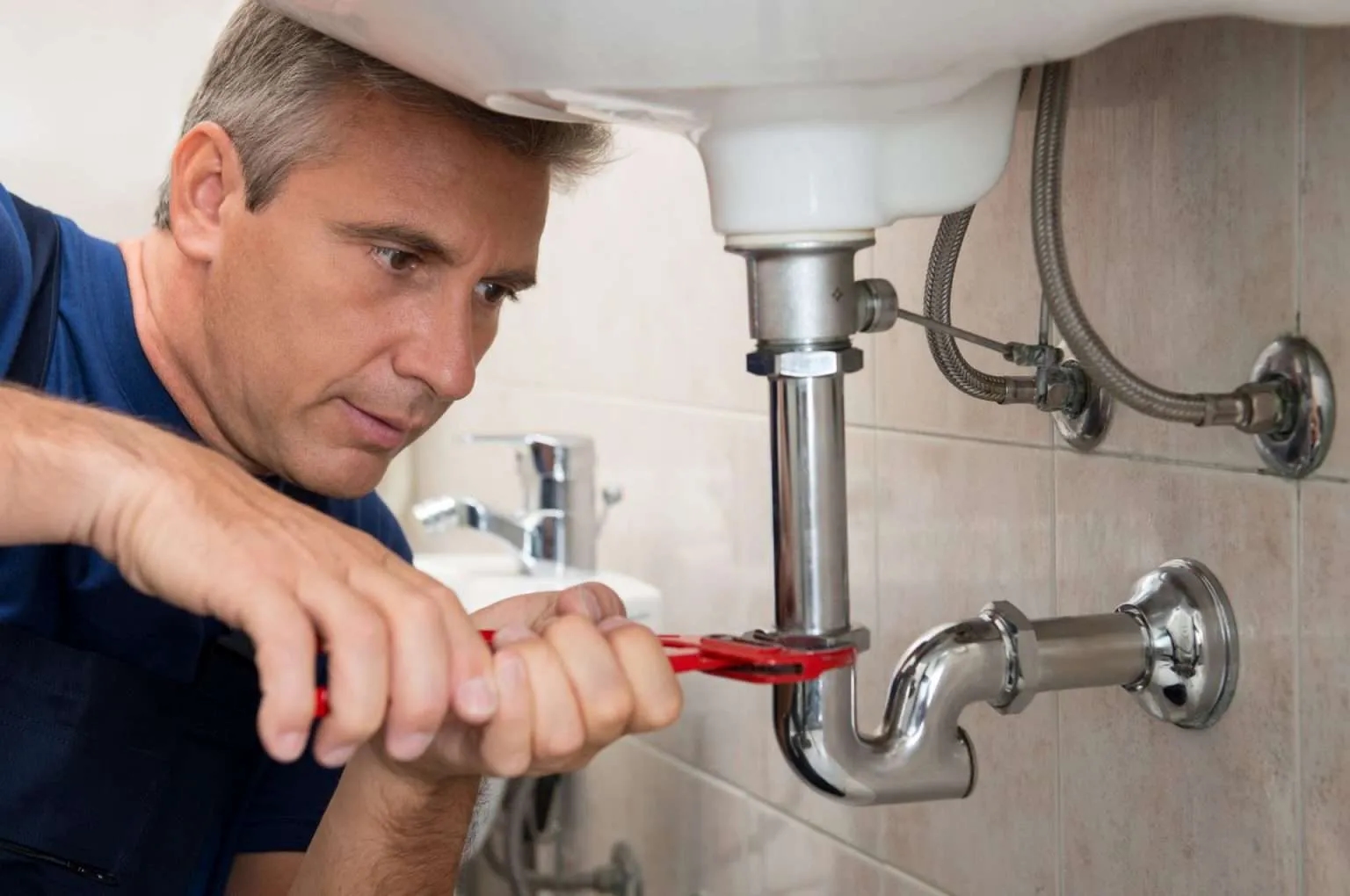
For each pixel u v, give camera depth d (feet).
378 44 2.34
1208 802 2.97
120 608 3.44
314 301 3.08
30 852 3.36
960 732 2.78
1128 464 3.13
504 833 5.70
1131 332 3.10
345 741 1.90
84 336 3.43
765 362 2.45
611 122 2.51
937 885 3.90
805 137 2.31
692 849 5.18
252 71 3.13
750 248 2.43
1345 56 2.55
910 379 3.86
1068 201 3.26
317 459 3.24
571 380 5.88
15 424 2.13
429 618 1.97
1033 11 1.95
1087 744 3.31
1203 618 2.91
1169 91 2.94
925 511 3.84
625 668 2.14
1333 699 2.66
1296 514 2.72
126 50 7.00
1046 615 3.41
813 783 2.53
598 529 5.55
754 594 4.70
